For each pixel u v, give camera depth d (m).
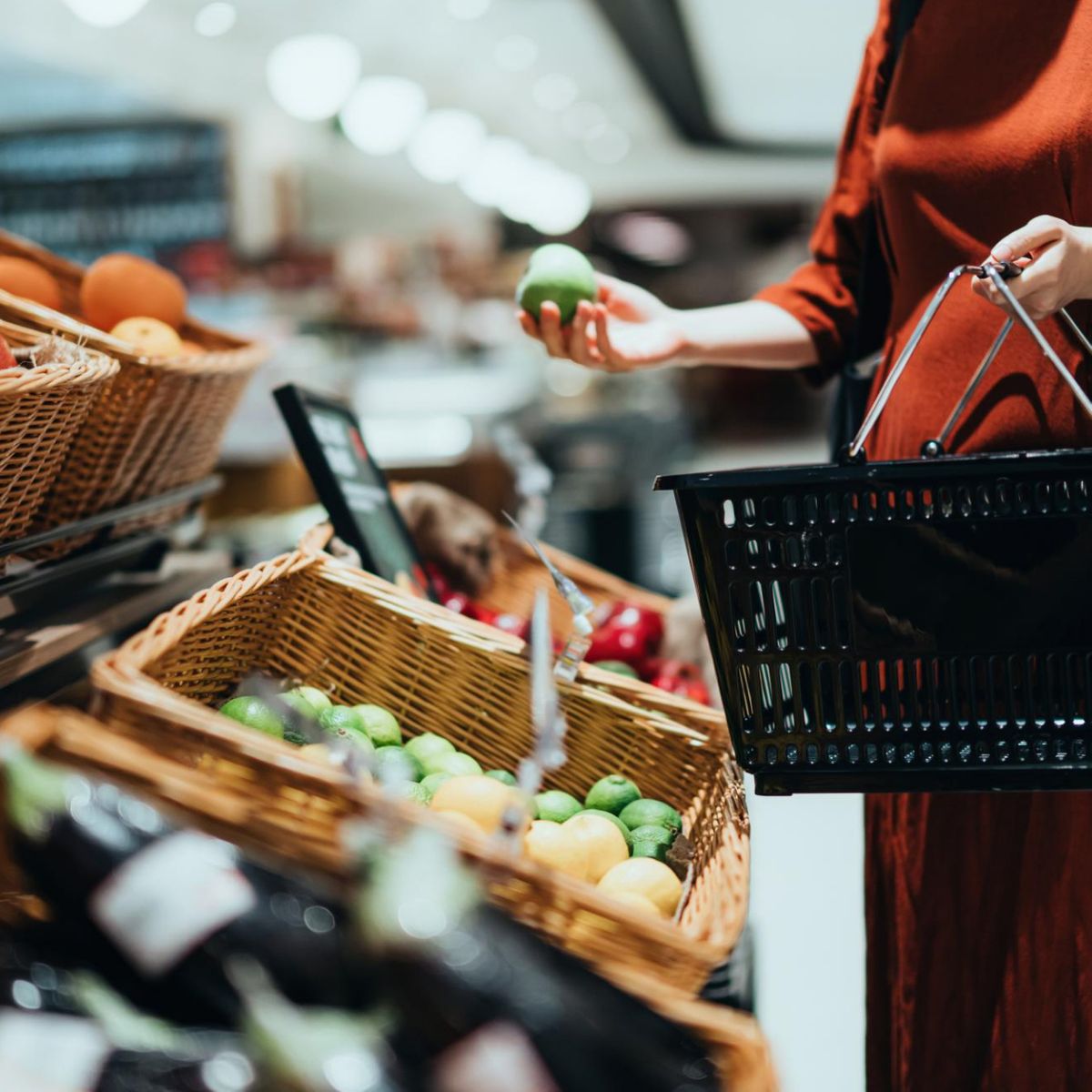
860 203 1.76
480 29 8.17
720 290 21.30
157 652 1.10
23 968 0.83
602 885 1.18
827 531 1.17
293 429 1.58
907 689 1.19
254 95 7.70
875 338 1.77
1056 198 1.39
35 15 5.92
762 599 1.19
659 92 11.12
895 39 1.64
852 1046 2.42
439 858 0.85
